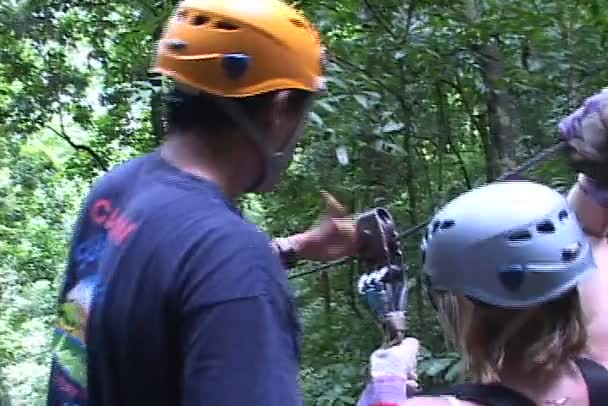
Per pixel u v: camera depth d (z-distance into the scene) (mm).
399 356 1793
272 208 6477
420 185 5965
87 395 1467
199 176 1456
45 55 11797
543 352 1673
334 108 4309
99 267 1470
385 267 1882
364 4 4816
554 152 2125
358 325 6246
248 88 1444
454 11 4715
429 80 4922
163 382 1367
